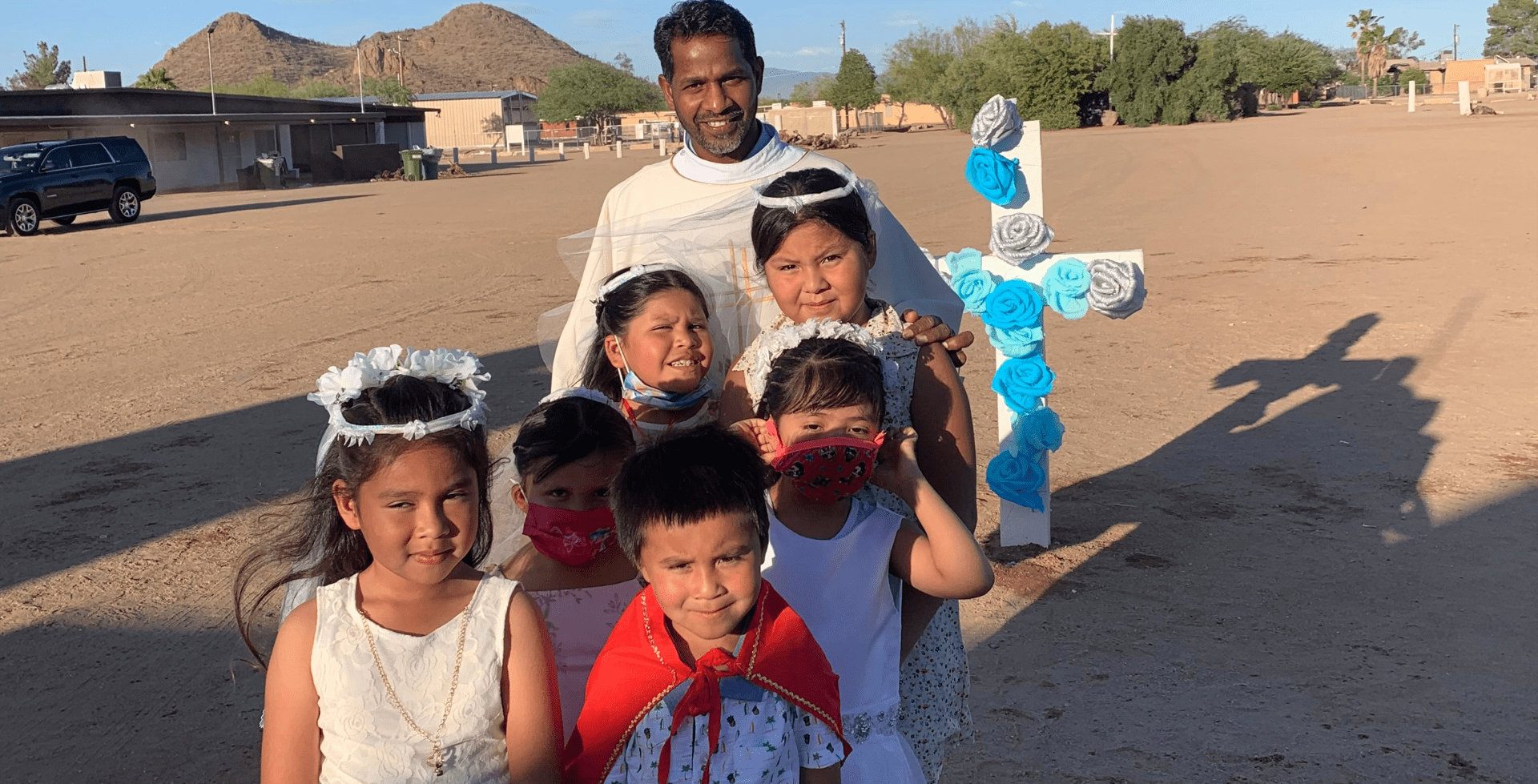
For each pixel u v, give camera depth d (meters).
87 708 4.30
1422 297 11.14
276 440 7.80
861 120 86.69
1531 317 10.01
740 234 2.86
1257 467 6.64
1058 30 62.00
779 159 3.10
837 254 2.37
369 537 1.97
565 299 13.53
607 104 107.62
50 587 5.39
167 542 5.92
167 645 4.80
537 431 2.29
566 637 2.35
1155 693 4.15
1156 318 11.01
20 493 6.81
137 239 22.30
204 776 3.85
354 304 13.65
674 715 1.97
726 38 2.96
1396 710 3.94
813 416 2.16
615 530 2.21
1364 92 101.88
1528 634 4.44
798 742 2.06
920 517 2.25
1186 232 16.77
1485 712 3.90
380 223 24.06
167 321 12.91
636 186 3.20
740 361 2.51
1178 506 6.07
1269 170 25.84
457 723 2.02
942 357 2.51
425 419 1.91
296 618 2.07
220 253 19.41
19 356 11.13
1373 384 8.32
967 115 66.31
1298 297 11.55
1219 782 3.57
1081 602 4.95
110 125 38.75
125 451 7.66
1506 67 96.12
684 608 1.93
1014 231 5.39
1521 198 18.14
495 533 2.73
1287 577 5.09
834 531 2.28
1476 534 5.47
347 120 50.34
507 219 24.08
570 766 2.05
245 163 45.62
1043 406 5.52
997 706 4.13
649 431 2.56
